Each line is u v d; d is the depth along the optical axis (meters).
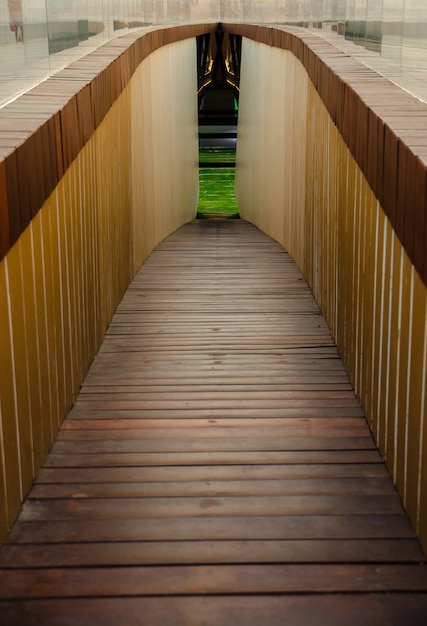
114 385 3.69
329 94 4.55
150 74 7.26
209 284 5.80
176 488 2.67
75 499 2.59
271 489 2.66
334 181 4.37
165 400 3.49
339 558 2.26
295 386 3.67
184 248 7.37
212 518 2.47
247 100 11.06
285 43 7.46
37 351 2.76
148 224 6.95
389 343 2.80
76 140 3.50
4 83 3.41
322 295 4.92
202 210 12.97
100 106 4.27
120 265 5.26
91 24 5.86
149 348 4.27
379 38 4.47
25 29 3.64
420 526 2.32
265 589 2.12
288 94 7.14
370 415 3.16
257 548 2.30
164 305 5.19
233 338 4.45
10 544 2.33
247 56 11.22
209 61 16.48
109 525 2.43
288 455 2.92
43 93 3.48
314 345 4.30
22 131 2.62
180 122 9.73
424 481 2.28
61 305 3.18
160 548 2.30
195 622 1.99
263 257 6.88
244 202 11.31
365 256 3.32
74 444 3.02
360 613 2.03
